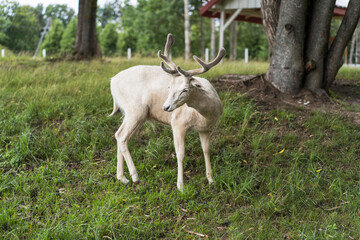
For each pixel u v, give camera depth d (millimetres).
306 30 6996
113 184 4250
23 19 40125
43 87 7543
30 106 6016
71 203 3789
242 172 4566
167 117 4188
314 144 5246
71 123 5586
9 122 5469
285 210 3764
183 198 3951
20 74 8633
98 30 41062
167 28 26469
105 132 5461
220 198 4027
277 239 3258
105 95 6848
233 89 7117
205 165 4711
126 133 4246
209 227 3469
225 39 36000
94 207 3652
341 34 6957
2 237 3172
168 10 25844
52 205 3721
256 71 9562
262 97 6848
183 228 3463
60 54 13375
